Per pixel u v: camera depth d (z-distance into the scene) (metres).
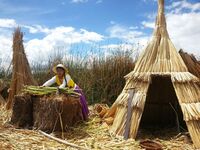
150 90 3.46
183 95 2.70
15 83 3.93
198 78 2.96
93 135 2.82
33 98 3.04
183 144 2.65
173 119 3.46
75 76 4.62
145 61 2.94
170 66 2.85
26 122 3.04
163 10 3.04
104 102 4.43
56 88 3.04
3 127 2.92
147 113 3.52
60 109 2.83
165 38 2.98
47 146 2.47
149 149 2.46
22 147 2.39
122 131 2.74
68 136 2.80
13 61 3.97
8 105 3.88
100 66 4.57
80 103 3.10
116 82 4.47
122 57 4.53
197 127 2.60
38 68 4.84
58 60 4.73
